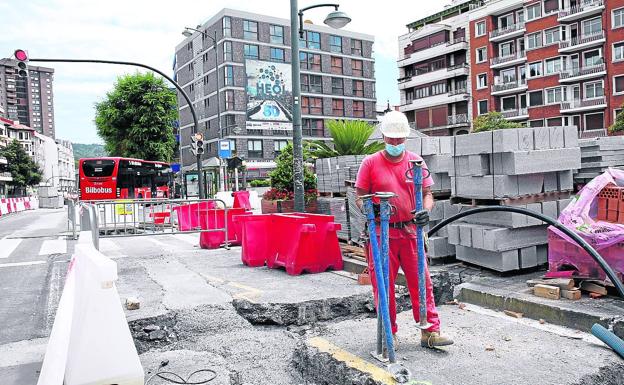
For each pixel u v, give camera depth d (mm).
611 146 6680
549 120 47406
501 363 3590
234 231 10711
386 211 3479
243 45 55688
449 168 6684
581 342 4012
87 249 3580
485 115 48938
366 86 65688
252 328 5055
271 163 56125
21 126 125188
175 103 46000
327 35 62250
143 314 5000
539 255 6031
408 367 3537
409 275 3982
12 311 6039
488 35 52594
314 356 3922
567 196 6230
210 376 3760
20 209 37875
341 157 9203
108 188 29328
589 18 43656
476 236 5930
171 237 13094
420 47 61062
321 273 6930
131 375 3156
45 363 3141
